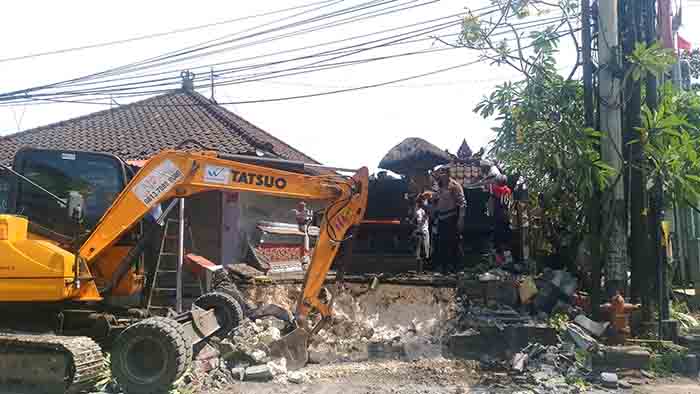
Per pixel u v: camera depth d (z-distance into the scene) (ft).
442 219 39.45
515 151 33.27
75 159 27.91
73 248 25.58
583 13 32.14
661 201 30.68
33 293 24.21
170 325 23.43
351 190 28.50
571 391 24.45
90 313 25.79
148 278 28.45
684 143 29.76
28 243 24.59
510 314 30.68
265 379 25.82
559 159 30.66
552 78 33.35
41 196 27.22
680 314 33.37
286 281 37.47
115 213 26.13
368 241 41.09
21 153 27.68
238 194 43.21
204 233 42.91
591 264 31.04
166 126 55.21
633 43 31.73
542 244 36.17
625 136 31.60
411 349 29.76
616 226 30.89
